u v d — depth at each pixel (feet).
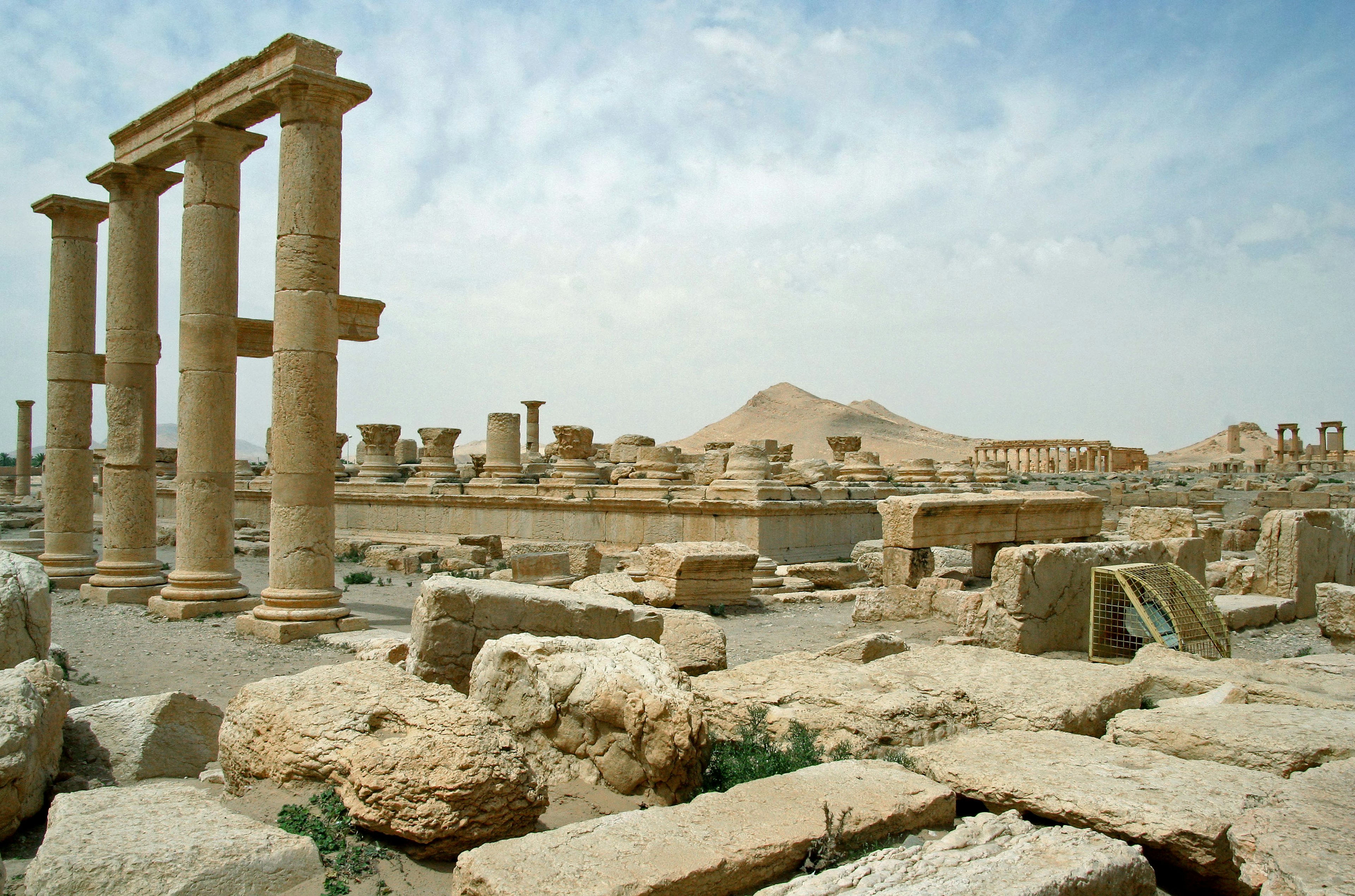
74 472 58.18
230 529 48.88
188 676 34.42
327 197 43.01
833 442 96.17
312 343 42.55
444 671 27.66
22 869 16.25
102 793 17.20
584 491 77.77
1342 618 39.99
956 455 341.41
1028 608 35.78
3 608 26.76
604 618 30.55
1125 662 33.99
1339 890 12.21
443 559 73.41
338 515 96.73
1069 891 13.52
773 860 15.08
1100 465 268.21
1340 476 176.45
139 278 53.47
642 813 16.46
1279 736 19.56
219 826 15.57
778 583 58.23
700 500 69.56
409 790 15.97
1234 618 43.47
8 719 18.07
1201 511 107.55
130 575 52.42
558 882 13.64
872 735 21.53
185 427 47.83
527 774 17.03
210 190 47.62
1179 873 16.01
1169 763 18.94
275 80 42.37
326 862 15.56
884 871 14.03
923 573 47.01
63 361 57.93
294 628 41.09
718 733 23.17
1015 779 18.01
